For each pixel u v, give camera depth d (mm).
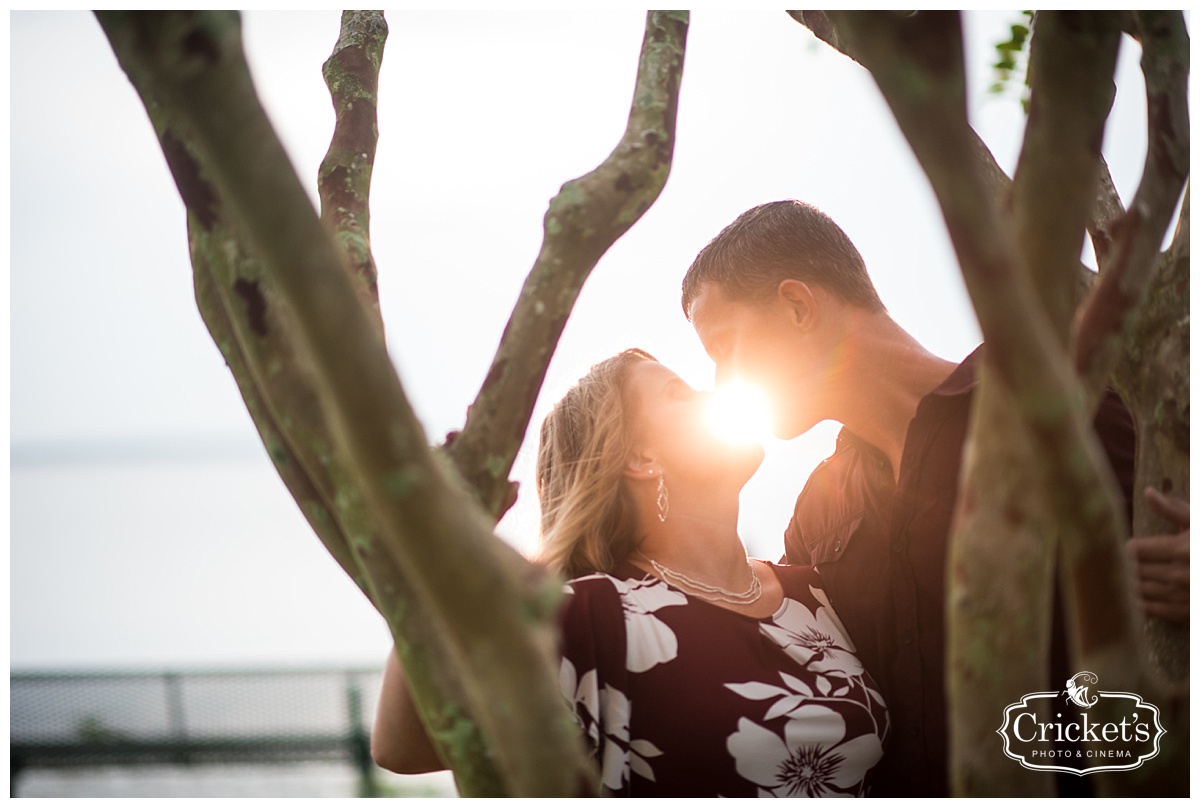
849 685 1921
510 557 806
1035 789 899
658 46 1318
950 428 1983
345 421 707
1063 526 804
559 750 768
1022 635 864
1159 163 1081
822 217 2340
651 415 2027
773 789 1774
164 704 6980
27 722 7047
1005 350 738
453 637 763
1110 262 1043
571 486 2102
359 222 1313
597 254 1209
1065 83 839
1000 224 729
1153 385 1450
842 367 2250
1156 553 1416
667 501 2006
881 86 722
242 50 689
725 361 2332
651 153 1244
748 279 2283
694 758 1773
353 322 698
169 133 996
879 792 1987
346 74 1439
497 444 1137
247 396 1153
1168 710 1060
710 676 1825
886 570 2064
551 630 786
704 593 1954
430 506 713
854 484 2223
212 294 1149
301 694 6930
